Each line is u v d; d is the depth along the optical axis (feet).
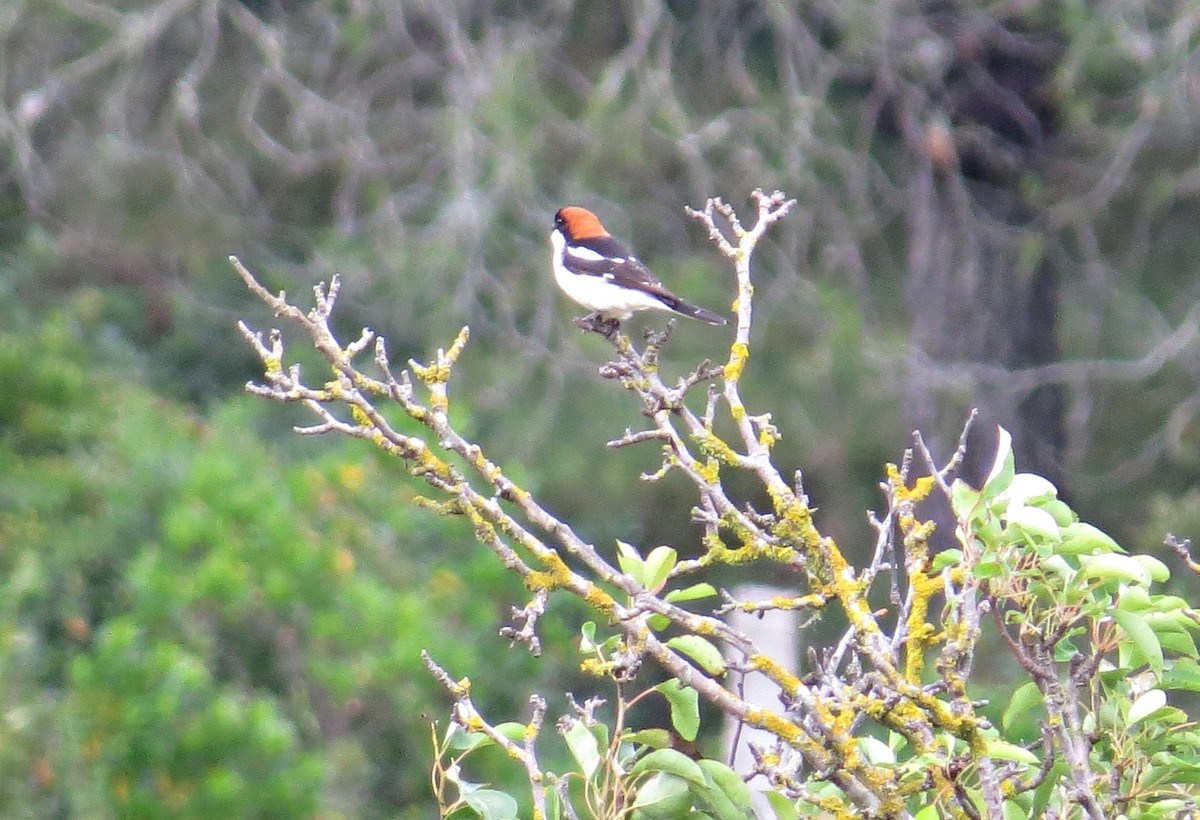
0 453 33.12
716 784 14.05
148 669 26.43
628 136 50.24
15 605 28.60
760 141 54.19
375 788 31.22
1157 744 14.79
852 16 51.31
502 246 53.47
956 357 55.93
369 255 51.98
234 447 35.06
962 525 14.05
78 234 55.16
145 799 25.71
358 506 33.47
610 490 53.72
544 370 53.67
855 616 13.84
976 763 13.21
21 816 25.17
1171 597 14.90
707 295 53.47
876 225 55.47
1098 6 50.44
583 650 14.96
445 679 14.51
